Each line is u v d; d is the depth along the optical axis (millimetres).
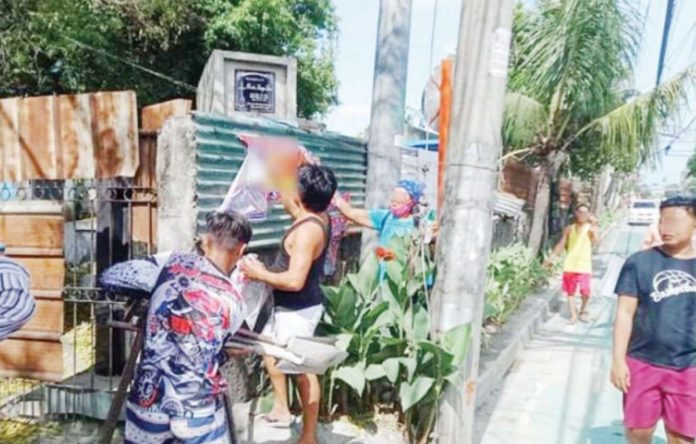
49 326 3338
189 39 12172
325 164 5090
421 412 3387
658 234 3393
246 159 3574
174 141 3258
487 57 3098
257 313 2896
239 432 3305
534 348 6223
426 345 3164
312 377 3092
